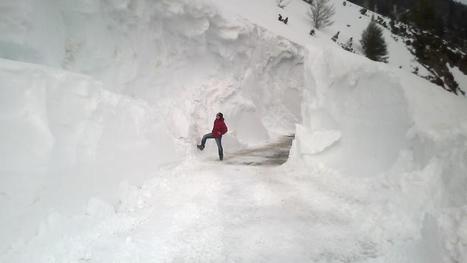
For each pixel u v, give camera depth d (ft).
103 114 18.22
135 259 11.31
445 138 14.79
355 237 13.00
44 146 13.43
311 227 13.96
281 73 56.75
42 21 21.39
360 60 22.86
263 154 34.91
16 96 13.25
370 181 18.11
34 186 12.55
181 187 20.17
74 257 11.24
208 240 12.76
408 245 11.67
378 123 20.13
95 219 13.94
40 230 11.84
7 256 10.50
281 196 18.29
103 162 16.96
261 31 51.72
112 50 27.84
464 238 10.96
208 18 40.40
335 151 22.94
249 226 14.11
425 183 14.23
